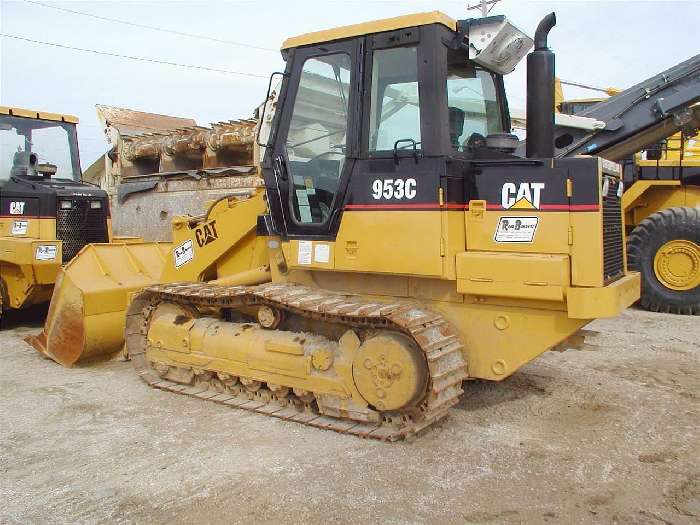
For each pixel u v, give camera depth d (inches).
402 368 161.2
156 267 273.4
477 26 177.8
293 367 182.1
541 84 171.0
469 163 168.9
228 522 129.3
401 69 171.6
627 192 385.1
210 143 438.3
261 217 201.6
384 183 171.0
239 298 196.2
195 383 215.8
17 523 130.1
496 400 202.7
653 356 257.4
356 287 189.3
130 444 169.9
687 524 127.0
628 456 159.9
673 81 310.2
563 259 154.9
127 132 540.4
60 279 252.5
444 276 163.6
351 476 148.6
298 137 191.9
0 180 336.5
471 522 128.4
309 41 188.1
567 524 127.4
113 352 255.0
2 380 231.8
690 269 346.6
